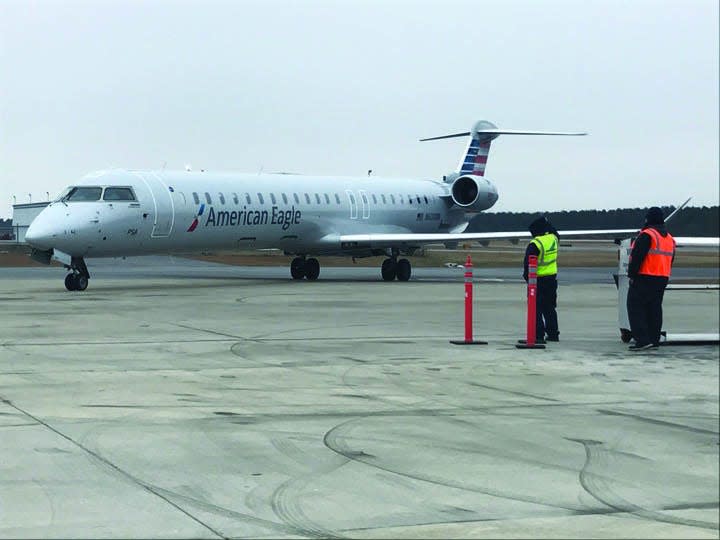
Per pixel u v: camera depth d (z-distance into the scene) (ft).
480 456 25.57
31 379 37.60
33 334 53.36
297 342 50.31
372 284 109.81
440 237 117.91
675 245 52.70
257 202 112.06
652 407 32.27
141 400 33.30
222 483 23.06
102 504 21.31
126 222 97.50
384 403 32.96
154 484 22.93
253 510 21.01
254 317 64.69
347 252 125.08
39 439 27.22
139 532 19.49
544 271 51.65
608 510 20.94
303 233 118.93
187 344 49.08
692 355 46.34
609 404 32.78
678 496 21.95
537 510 20.97
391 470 24.25
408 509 21.08
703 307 76.84
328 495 22.15
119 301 78.79
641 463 24.73
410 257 214.69
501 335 54.75
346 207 124.77
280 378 38.19
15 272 140.26
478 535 19.34
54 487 22.56
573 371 40.63
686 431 28.37
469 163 145.59
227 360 43.24
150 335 53.11
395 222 133.08
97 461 24.94
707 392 35.32
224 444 26.86
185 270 153.48
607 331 57.88
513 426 29.17
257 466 24.62
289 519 20.42
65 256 93.45
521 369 41.09
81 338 51.49
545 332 53.88
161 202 101.04
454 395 34.53
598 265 202.69
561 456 25.49
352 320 63.05
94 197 96.17
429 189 140.77
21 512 20.68
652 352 47.47
